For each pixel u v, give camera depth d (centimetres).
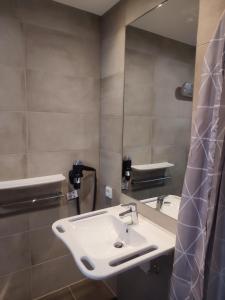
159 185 131
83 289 183
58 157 167
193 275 93
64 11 157
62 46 159
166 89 123
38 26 149
